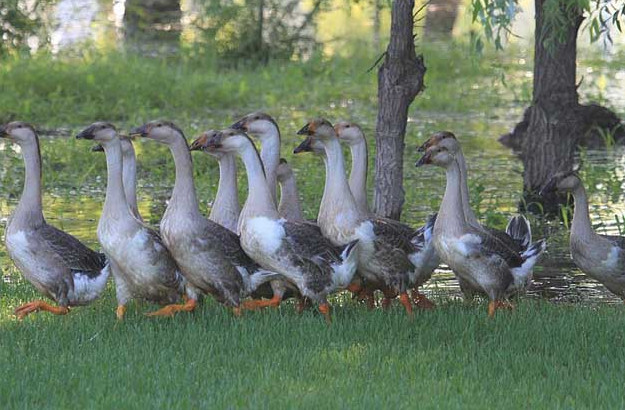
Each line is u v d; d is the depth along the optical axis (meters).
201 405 9.66
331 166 13.06
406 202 19.61
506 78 33.38
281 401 9.71
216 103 28.45
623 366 10.77
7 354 11.04
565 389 10.21
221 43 34.66
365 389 10.12
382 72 16.59
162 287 12.46
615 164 23.12
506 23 14.73
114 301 13.72
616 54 37.72
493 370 10.72
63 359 10.86
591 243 14.05
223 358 10.96
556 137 20.16
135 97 27.88
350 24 43.12
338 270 12.55
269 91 29.95
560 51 20.02
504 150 24.59
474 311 12.89
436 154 12.55
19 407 9.62
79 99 27.81
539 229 18.75
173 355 11.06
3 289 14.20
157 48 36.38
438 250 12.89
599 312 13.20
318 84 31.02
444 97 30.02
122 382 10.23
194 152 22.80
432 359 11.02
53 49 34.19
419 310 13.21
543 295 15.16
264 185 12.44
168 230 12.25
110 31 38.59
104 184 21.27
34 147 12.43
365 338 11.71
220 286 12.47
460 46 35.56
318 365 10.76
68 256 12.43
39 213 12.46
